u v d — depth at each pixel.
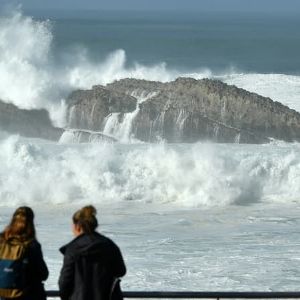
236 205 36.59
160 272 24.67
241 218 33.78
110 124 54.84
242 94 56.41
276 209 35.75
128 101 56.34
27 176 37.78
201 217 33.91
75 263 11.86
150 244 28.56
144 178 38.12
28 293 11.77
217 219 33.56
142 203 36.88
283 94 70.56
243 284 23.52
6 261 11.69
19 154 39.25
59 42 193.88
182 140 53.50
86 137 53.44
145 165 38.69
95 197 37.28
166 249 27.83
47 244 28.28
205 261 26.05
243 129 54.34
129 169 38.53
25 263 11.71
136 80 60.47
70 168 38.28
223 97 55.94
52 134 54.16
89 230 11.99
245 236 30.14
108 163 38.56
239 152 43.38
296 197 37.84
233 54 182.88
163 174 38.25
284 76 75.94
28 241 11.80
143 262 25.81
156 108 54.31
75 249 11.89
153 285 23.27
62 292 11.93
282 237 29.92
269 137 53.88
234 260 26.27
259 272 24.81
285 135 54.03
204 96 56.16
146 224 32.31
